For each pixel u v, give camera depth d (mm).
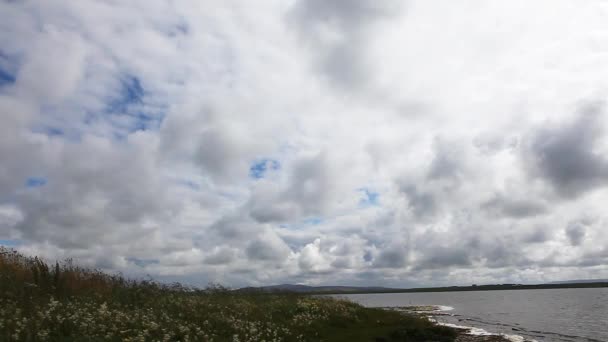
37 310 15414
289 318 26906
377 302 132375
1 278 18688
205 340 16766
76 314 15086
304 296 37875
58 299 18484
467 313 68938
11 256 22062
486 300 137375
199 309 22844
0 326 12844
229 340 17734
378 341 24375
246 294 34438
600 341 33219
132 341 14219
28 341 12250
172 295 24859
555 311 71812
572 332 39875
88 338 13344
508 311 74375
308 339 22625
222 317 21672
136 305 20641
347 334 25406
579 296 146125
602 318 55469
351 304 36625
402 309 84188
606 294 153750
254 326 21266
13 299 16922
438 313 69125
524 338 34469
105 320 16031
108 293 21875
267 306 29016
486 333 36031
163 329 16125
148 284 26484
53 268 21656
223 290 32750
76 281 21984
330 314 29750
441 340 27484
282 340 20516
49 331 13422
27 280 20234
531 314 65312
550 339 34250
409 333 27469
